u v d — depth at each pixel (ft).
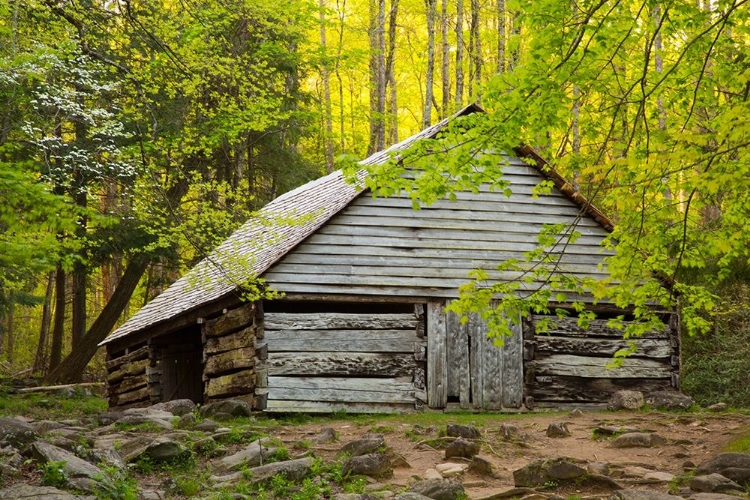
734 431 41.75
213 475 33.76
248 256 46.91
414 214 57.67
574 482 31.07
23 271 72.33
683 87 32.48
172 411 47.62
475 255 58.08
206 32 50.65
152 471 33.83
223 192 50.52
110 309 93.86
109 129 50.14
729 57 37.99
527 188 60.23
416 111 148.25
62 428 39.52
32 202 34.06
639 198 29.50
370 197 57.00
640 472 33.55
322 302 59.52
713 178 25.95
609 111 32.37
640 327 34.17
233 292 53.83
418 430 43.88
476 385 56.44
